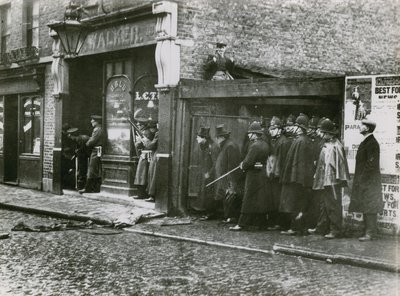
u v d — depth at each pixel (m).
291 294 6.34
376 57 15.70
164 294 6.38
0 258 8.23
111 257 8.35
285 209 9.84
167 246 9.24
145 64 13.70
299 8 14.48
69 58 15.52
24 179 17.84
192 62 12.56
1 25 18.91
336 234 9.52
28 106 17.78
